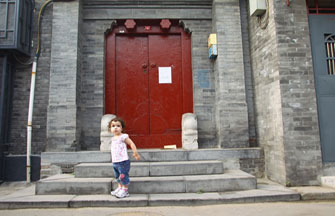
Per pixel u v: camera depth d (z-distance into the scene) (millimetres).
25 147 5934
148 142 6422
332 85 5211
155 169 4859
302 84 5090
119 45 6668
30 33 6223
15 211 3867
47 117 5742
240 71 6109
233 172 5105
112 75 6512
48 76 6145
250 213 3680
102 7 6492
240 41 6203
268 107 5520
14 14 5715
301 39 5211
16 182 5730
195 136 5844
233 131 5918
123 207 4016
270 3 5367
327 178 4789
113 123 4316
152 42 6695
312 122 5016
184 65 6625
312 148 4957
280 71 5082
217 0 6305
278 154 5125
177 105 6590
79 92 6105
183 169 4895
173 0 6523
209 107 6387
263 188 4703
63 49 5953
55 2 6094
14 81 6102
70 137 5695
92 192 4430
